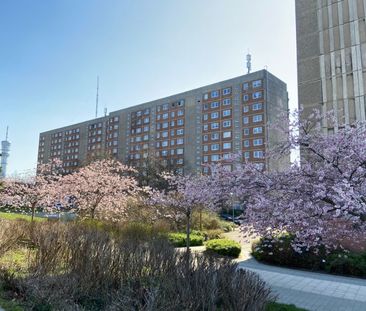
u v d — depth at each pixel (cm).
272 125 802
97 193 1716
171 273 525
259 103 5509
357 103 2288
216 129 6059
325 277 1055
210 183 732
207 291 439
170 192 1417
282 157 755
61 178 1886
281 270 1155
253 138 5488
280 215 570
